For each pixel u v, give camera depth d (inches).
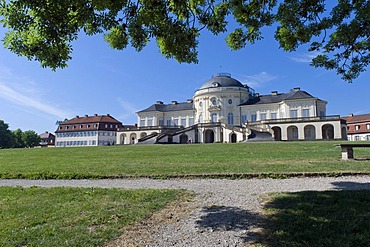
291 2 241.9
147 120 2812.5
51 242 161.9
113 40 226.2
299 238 157.2
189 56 244.1
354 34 247.4
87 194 284.5
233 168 449.1
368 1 220.5
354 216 187.3
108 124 3442.4
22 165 604.4
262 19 251.9
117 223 193.8
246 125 2167.8
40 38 200.5
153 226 189.6
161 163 565.0
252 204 237.5
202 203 247.9
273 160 559.5
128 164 563.2
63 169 506.9
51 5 176.4
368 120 2723.9
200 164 522.3
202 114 2561.5
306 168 425.7
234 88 2493.8
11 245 159.2
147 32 222.1
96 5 184.9
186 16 223.6
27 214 217.6
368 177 365.1
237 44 272.5
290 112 2229.3
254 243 155.9
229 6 239.3
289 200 237.1
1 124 3405.5
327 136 2100.1
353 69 282.2
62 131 3548.2
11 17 185.2
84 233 175.2
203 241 162.7
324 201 226.7
